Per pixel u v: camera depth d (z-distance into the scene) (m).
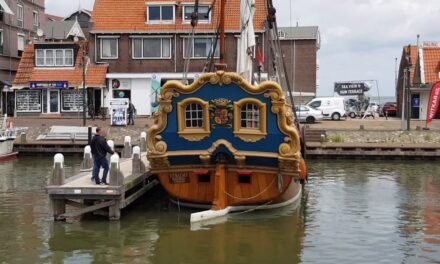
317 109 45.84
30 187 21.55
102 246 13.15
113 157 15.18
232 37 45.06
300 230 14.82
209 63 19.92
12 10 51.56
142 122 40.47
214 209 15.76
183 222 15.45
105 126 36.88
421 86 47.75
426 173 26.47
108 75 47.00
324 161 31.19
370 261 12.17
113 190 14.97
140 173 18.02
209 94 15.23
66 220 15.47
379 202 18.95
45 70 47.47
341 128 37.12
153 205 17.95
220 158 15.61
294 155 15.11
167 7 46.97
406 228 15.20
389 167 28.75
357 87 67.88
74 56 47.78
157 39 47.00
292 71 66.50
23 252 12.66
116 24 47.44
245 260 12.18
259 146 15.38
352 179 24.47
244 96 15.12
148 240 13.66
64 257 12.31
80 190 14.98
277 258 12.34
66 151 33.09
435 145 31.70
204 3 46.22
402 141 33.81
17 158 31.91
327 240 13.88
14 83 46.94
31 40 51.69
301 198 19.61
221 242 13.54
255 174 15.81
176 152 15.75
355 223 15.76
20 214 16.45
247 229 14.81
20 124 39.22
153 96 46.69
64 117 47.09
